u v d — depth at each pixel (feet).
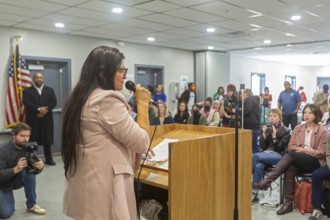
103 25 18.57
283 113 26.02
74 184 3.95
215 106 20.53
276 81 43.06
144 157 5.46
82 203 3.87
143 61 25.86
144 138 3.97
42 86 18.17
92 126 3.83
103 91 3.87
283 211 10.89
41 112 17.49
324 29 20.26
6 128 18.52
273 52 32.35
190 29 19.95
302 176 11.14
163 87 26.27
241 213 6.16
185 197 4.82
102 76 3.97
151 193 6.10
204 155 5.15
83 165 3.86
